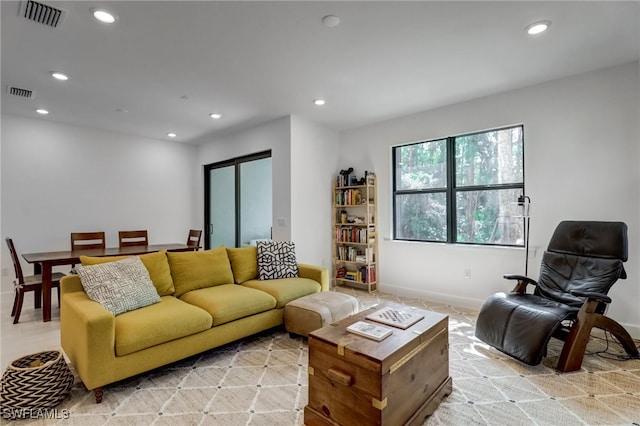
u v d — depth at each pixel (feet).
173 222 20.22
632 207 9.87
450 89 11.88
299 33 8.21
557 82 11.08
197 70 10.27
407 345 5.70
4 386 6.25
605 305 8.52
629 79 9.91
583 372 7.90
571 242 9.80
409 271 14.85
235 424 6.06
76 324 6.96
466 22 7.78
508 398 6.87
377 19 7.64
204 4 7.04
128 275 8.48
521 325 8.14
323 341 5.85
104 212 17.52
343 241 16.16
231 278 11.28
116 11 7.23
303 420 6.15
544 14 7.47
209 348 8.47
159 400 6.79
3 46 8.68
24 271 15.03
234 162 18.86
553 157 11.16
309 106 13.64
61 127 16.14
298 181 15.16
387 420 5.21
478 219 13.28
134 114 14.70
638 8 7.23
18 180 14.98
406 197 15.44
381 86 11.59
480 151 13.23
